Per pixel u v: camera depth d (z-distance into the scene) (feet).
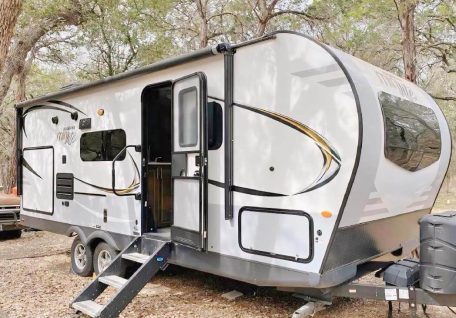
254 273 12.52
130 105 17.29
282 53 12.13
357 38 29.40
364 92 11.17
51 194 22.22
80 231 19.75
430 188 16.10
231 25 43.06
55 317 14.10
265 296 16.06
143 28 40.73
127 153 17.39
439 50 31.04
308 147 11.50
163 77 15.78
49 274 19.98
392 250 14.25
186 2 41.39
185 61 14.57
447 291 10.74
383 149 11.75
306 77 11.64
